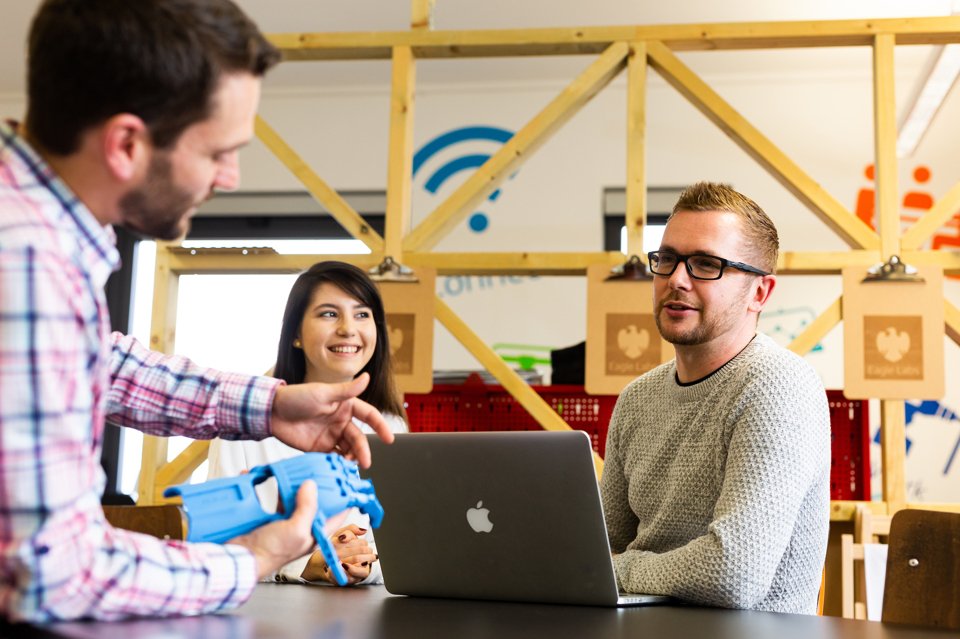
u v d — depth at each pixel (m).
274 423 1.28
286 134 5.88
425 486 1.58
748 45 3.30
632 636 1.16
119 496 4.68
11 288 0.87
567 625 1.25
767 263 2.04
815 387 1.86
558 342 5.55
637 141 3.24
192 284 5.84
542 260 3.23
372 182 5.80
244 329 5.81
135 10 0.94
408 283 3.24
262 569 1.07
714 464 1.86
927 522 1.66
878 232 3.16
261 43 1.02
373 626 1.18
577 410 3.30
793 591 1.84
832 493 3.15
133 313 5.52
